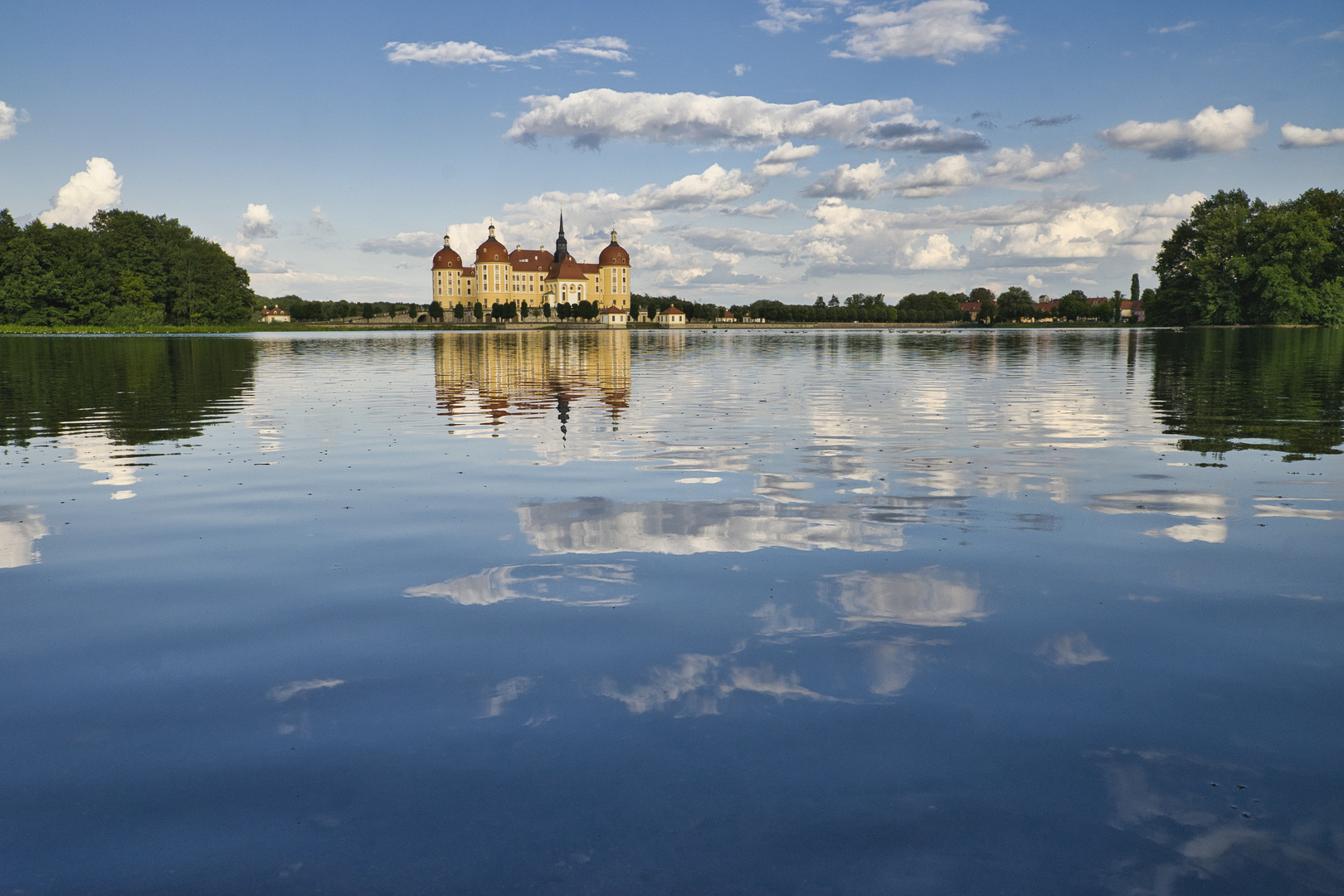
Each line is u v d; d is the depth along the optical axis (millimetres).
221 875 2686
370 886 2615
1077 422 13836
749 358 39250
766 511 7512
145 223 117062
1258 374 24406
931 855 2736
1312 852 2730
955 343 58094
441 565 5973
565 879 2629
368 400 18734
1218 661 4176
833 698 3816
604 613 4934
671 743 3428
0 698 3943
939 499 7957
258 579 5711
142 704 3863
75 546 6625
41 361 35406
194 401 18609
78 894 2594
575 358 40219
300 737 3545
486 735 3527
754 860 2711
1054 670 4086
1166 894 2533
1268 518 7121
